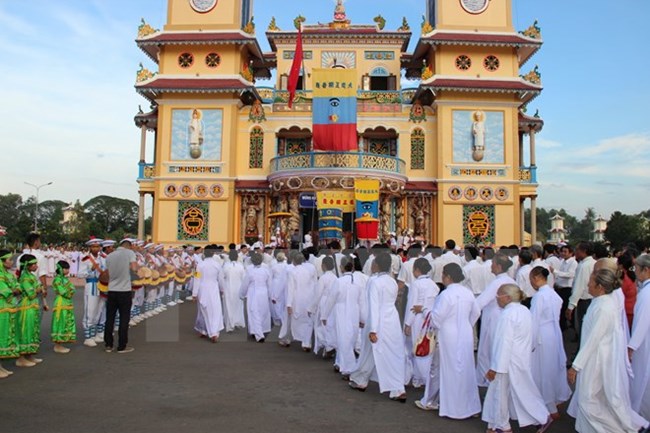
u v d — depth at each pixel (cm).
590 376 666
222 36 3141
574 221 13525
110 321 1229
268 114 3200
